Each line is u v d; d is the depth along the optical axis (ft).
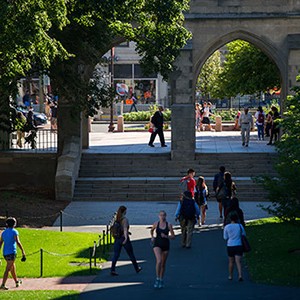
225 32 187.01
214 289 95.30
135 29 158.92
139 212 156.76
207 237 132.57
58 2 119.85
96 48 160.56
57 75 159.43
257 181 121.08
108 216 152.76
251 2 187.52
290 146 115.65
